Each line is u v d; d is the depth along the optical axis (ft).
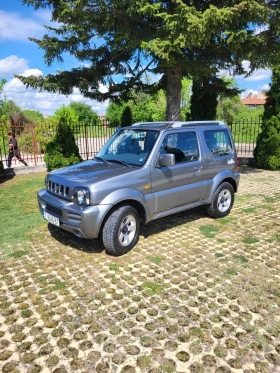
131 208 14.17
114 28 29.86
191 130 17.39
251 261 13.79
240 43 25.50
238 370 7.87
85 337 9.07
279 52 27.25
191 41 23.56
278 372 7.81
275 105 37.86
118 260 13.88
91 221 12.99
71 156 36.35
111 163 15.83
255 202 23.48
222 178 18.81
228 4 25.77
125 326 9.54
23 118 70.38
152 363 8.10
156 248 15.19
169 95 33.94
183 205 17.03
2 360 8.25
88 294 11.23
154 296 11.10
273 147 38.32
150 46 24.18
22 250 14.90
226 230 17.58
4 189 28.60
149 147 15.53
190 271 12.89
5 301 10.81
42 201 15.21
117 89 38.47
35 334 9.21
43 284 11.87
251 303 10.69
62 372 7.86
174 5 28.22
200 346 8.70
